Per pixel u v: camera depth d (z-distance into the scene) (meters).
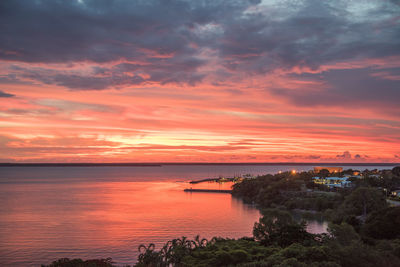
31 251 136.75
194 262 74.25
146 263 78.88
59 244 147.25
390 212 96.38
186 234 164.62
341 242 61.78
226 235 161.12
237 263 69.31
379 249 67.19
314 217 183.00
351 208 159.38
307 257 58.34
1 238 159.12
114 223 196.50
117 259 123.94
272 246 80.19
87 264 77.06
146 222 198.88
